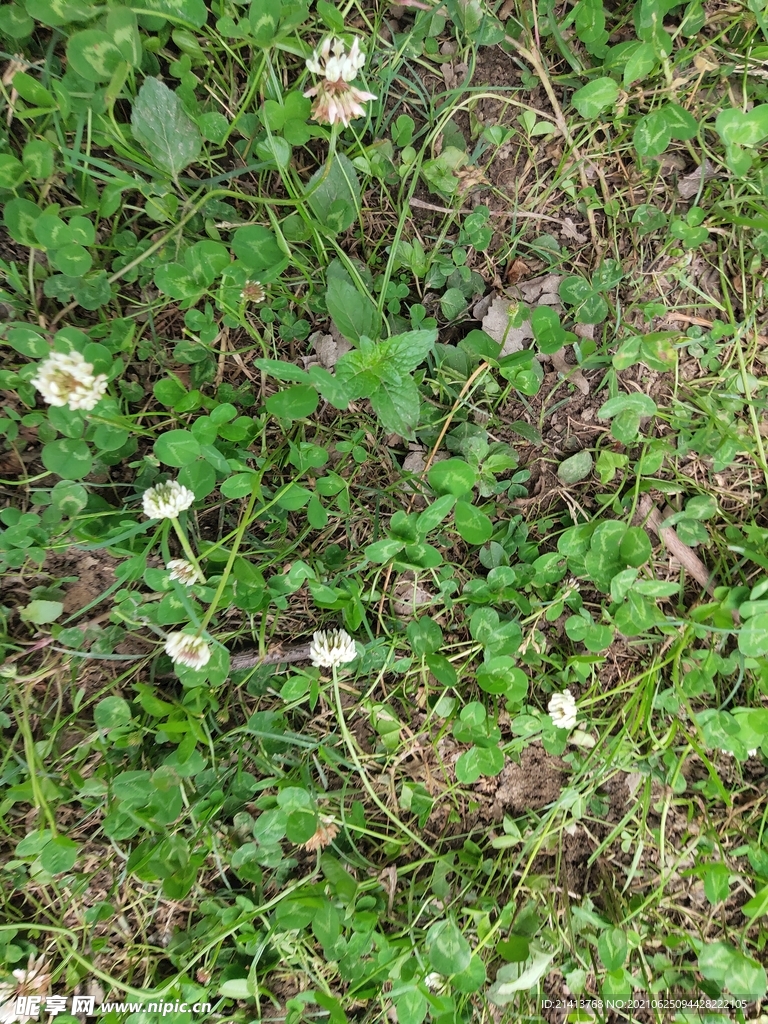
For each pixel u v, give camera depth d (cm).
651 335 28
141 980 28
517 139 29
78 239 25
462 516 27
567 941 29
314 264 28
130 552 26
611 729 30
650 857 30
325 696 29
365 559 28
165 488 25
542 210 29
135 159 25
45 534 26
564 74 29
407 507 29
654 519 30
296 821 26
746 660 29
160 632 27
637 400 27
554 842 30
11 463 27
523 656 29
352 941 27
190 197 26
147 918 28
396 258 28
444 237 29
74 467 25
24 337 25
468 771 28
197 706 27
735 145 27
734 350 30
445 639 29
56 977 27
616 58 27
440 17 28
